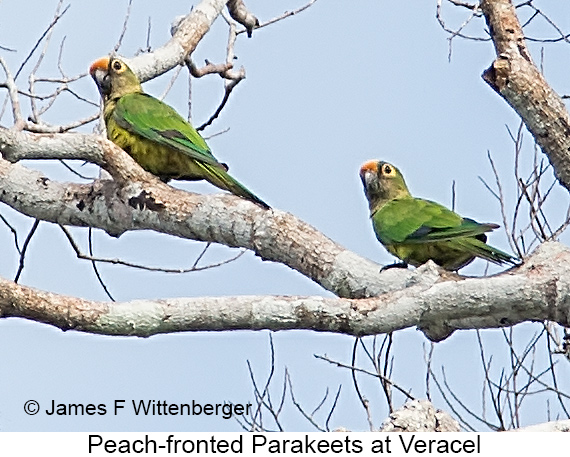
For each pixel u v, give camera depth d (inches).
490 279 362.3
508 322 373.7
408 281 378.9
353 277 389.4
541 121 409.4
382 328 357.7
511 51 412.5
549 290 358.9
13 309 337.7
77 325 343.9
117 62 558.3
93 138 413.4
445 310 359.3
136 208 418.3
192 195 419.2
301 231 401.1
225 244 414.9
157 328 350.6
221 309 352.5
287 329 357.4
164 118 522.6
